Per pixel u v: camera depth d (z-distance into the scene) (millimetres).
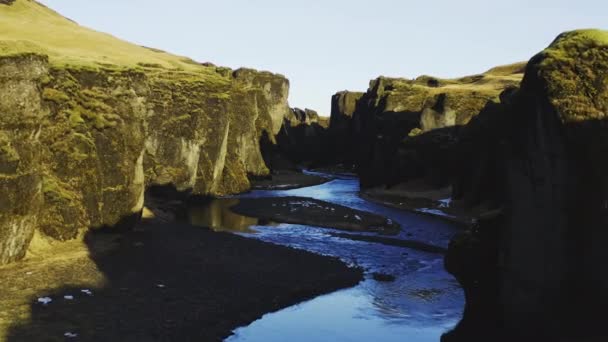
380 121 121250
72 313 31625
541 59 23406
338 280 42094
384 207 84125
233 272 42500
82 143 49781
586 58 22234
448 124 106375
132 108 55844
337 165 178250
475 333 27406
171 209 73000
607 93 21578
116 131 53125
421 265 47594
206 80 90250
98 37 100812
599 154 21109
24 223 40594
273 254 49031
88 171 49906
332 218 69438
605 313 20672
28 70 41469
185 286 38250
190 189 83000
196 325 31672
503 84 145000
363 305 36656
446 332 30375
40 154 43281
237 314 34000
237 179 102062
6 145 38906
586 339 21016
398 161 103188
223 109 91438
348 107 192250
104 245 47469
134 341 28641
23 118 40812
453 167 92062
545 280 23031
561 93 22078
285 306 36094
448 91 120625
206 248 49562
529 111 23812
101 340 28344
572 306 21953
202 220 66812
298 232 61344
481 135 77375
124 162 53375
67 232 46594
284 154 167375
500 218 27547
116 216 52188
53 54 57938
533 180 23609
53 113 48531
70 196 47938
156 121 77750
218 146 91125
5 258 39438
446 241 57875
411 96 124375
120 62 72250
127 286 37188
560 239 22359
